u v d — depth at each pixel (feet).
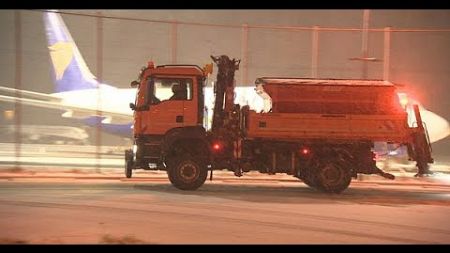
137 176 99.35
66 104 128.16
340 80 84.64
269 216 62.80
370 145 84.28
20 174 96.63
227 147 83.15
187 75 82.89
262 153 84.12
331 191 83.87
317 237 51.72
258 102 90.63
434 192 91.04
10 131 125.59
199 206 68.28
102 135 128.06
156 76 82.43
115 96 128.88
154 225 55.31
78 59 129.39
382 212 68.23
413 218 64.23
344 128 82.99
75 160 117.60
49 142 126.62
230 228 55.01
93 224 54.85
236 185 92.94
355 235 53.21
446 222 61.87
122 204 67.97
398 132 83.25
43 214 59.67
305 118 82.74
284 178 105.09
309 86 82.69
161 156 81.97
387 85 83.30
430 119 131.34
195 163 82.02
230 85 84.79
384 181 104.68
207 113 84.74
